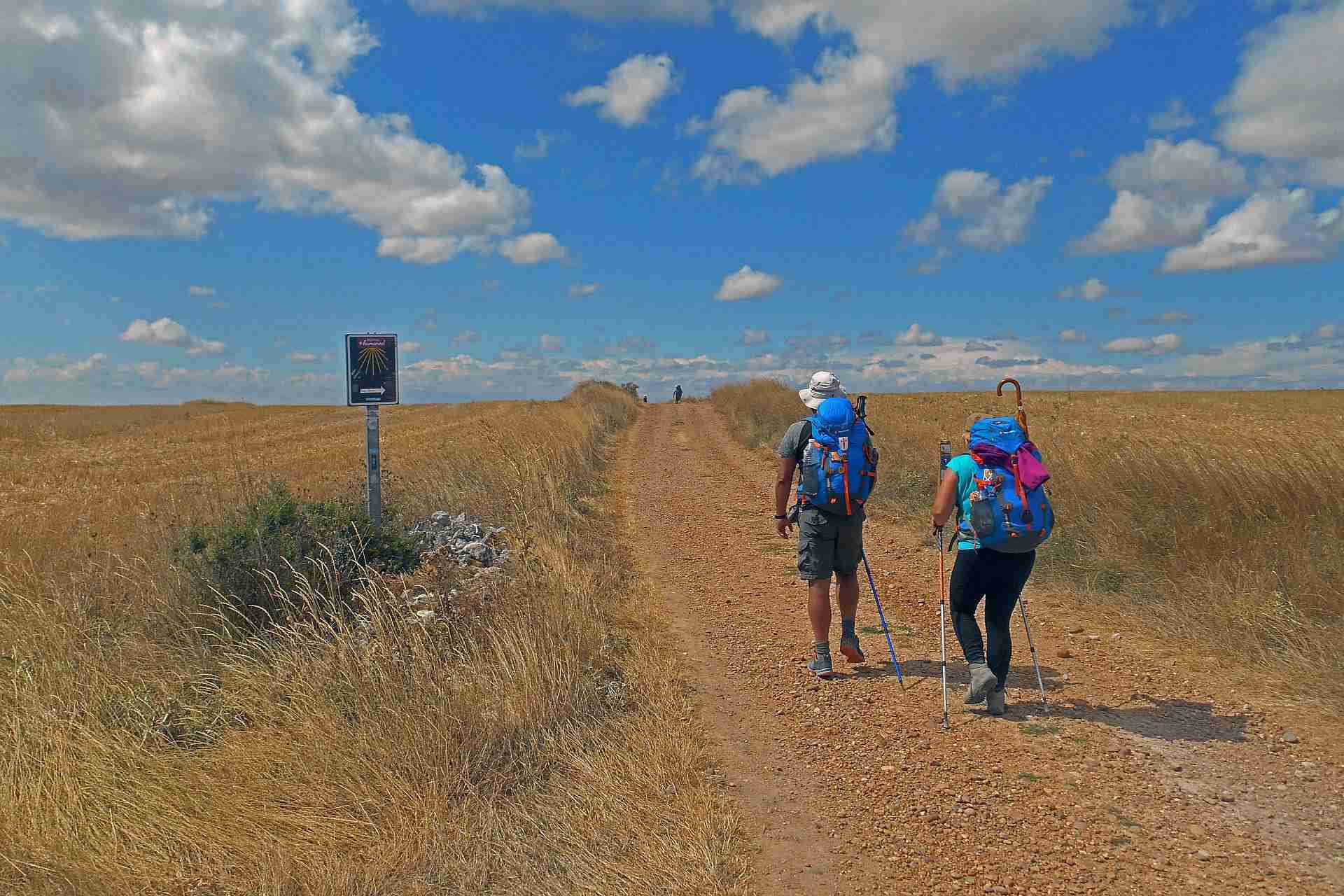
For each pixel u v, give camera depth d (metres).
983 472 4.46
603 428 22.38
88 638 5.43
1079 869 3.14
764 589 7.69
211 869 3.36
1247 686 4.80
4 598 5.96
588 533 9.65
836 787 3.94
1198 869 3.10
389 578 6.58
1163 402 35.56
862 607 7.00
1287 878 3.02
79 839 3.45
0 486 15.89
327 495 9.67
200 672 5.11
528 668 4.77
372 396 6.96
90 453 23.44
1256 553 6.23
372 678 4.57
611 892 3.13
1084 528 7.64
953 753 4.20
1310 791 3.62
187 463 19.61
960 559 4.67
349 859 3.42
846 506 5.23
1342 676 4.68
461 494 10.40
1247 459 7.70
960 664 5.55
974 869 3.19
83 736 4.11
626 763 4.09
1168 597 6.19
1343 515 6.45
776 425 20.20
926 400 34.50
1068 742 4.24
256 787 3.89
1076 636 5.85
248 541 6.05
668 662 5.64
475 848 3.46
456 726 4.21
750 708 4.95
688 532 10.29
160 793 3.78
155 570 6.36
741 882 3.17
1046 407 29.84
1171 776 3.83
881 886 3.12
